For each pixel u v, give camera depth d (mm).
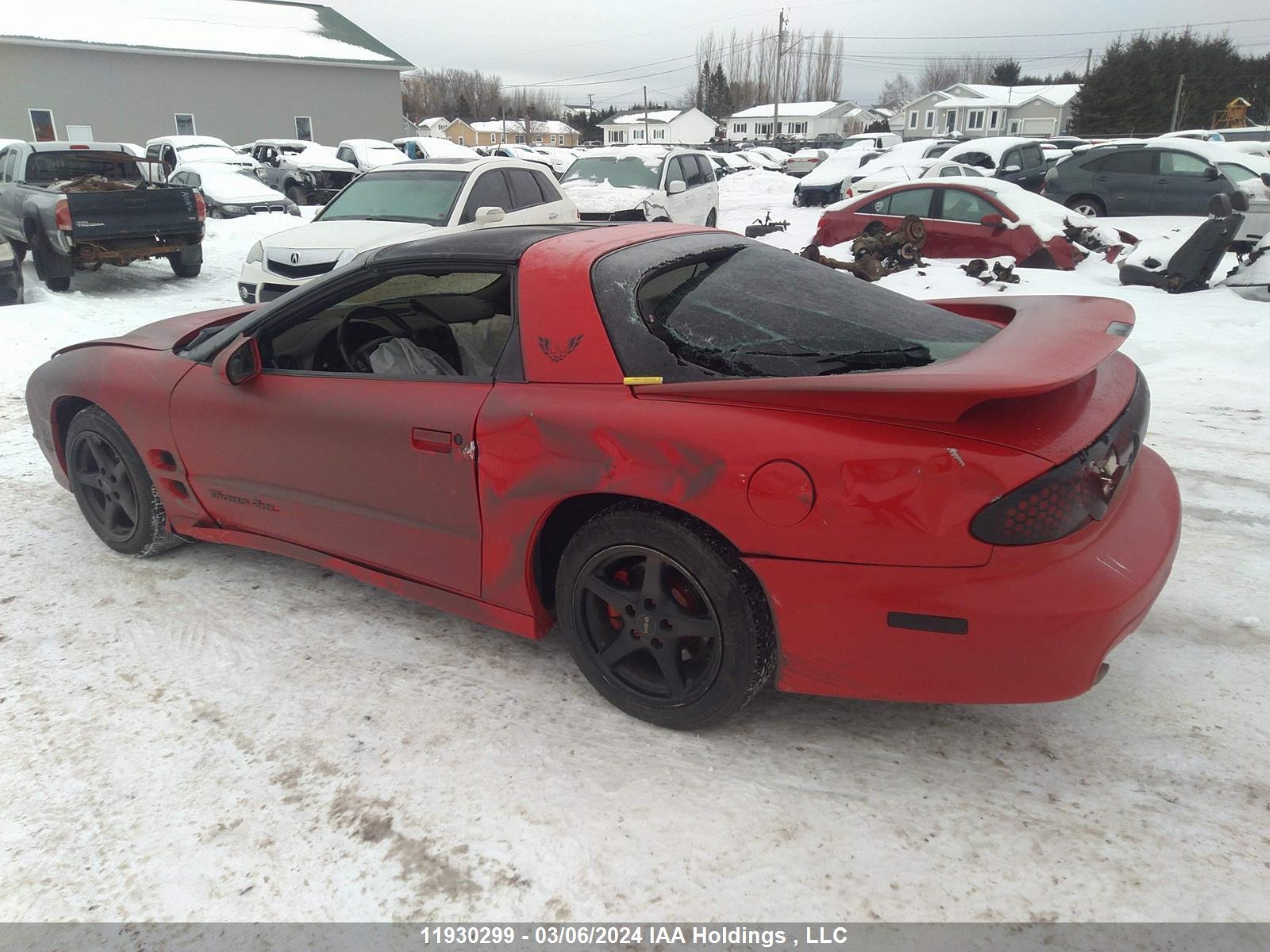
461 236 2994
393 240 8078
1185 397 5910
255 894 2084
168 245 11406
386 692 2857
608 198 12312
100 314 9445
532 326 2619
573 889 2080
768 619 2361
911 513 2066
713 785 2408
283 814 2328
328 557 3230
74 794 2410
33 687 2902
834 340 2561
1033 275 10766
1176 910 1975
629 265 2693
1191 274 9180
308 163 23438
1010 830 2223
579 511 2703
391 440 2828
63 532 4160
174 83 34250
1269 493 4285
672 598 2465
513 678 2930
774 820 2277
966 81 111438
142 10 35469
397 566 3025
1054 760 2477
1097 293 9516
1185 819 2242
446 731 2656
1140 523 2314
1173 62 59031
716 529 2289
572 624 2684
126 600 3488
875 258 11031
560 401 2506
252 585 3613
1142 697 2736
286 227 18250
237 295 11094
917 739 2586
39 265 10594
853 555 2139
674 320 2561
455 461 2695
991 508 2018
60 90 31719
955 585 2076
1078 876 2078
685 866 2139
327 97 38719
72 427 3783
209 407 3297
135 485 3646
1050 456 2033
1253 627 3109
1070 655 2068
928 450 2061
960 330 2734
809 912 2002
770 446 2184
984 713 2699
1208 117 63188
